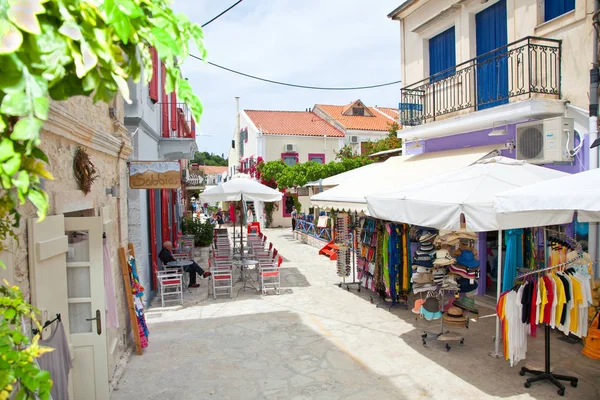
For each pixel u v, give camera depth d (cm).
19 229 343
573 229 720
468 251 689
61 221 423
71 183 465
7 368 138
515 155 839
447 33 1075
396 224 863
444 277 672
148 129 1010
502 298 549
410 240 870
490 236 998
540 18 801
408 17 1194
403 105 1124
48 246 389
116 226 666
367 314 870
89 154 530
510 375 577
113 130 661
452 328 768
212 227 2097
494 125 863
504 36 905
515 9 848
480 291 961
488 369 598
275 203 3003
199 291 1091
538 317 523
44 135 390
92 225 509
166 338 752
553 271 546
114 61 127
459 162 879
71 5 119
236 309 926
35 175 137
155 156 1159
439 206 582
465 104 998
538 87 803
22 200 122
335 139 3092
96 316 509
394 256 870
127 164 750
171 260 1080
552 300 519
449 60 1070
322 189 1902
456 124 923
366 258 991
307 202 2955
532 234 748
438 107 1087
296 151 3025
